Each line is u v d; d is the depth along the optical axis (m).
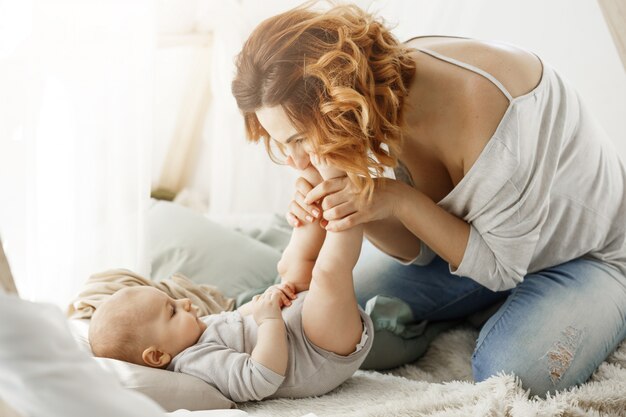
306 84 1.09
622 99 1.72
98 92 1.40
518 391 1.19
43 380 0.58
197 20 2.11
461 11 1.79
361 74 1.09
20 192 1.31
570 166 1.33
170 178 2.44
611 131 1.75
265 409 1.19
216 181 2.22
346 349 1.26
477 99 1.22
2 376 0.58
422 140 1.30
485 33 1.81
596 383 1.22
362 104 1.07
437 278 1.54
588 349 1.28
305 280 1.34
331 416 1.10
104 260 1.46
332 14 1.16
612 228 1.41
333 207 1.23
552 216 1.35
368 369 1.47
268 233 1.96
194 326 1.29
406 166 1.39
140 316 1.24
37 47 1.31
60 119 1.37
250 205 2.23
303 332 1.26
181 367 1.23
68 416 0.60
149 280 1.46
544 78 1.25
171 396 1.13
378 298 1.49
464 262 1.32
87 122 1.40
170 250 1.74
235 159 2.20
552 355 1.26
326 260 1.24
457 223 1.30
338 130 1.10
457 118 1.24
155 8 1.44
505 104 1.21
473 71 1.23
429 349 1.54
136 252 1.49
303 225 1.34
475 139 1.22
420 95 1.25
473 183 1.25
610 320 1.31
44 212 1.38
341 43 1.10
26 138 1.31
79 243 1.43
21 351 0.57
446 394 1.16
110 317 1.24
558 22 1.75
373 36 1.16
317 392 1.26
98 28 1.38
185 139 2.38
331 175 1.25
